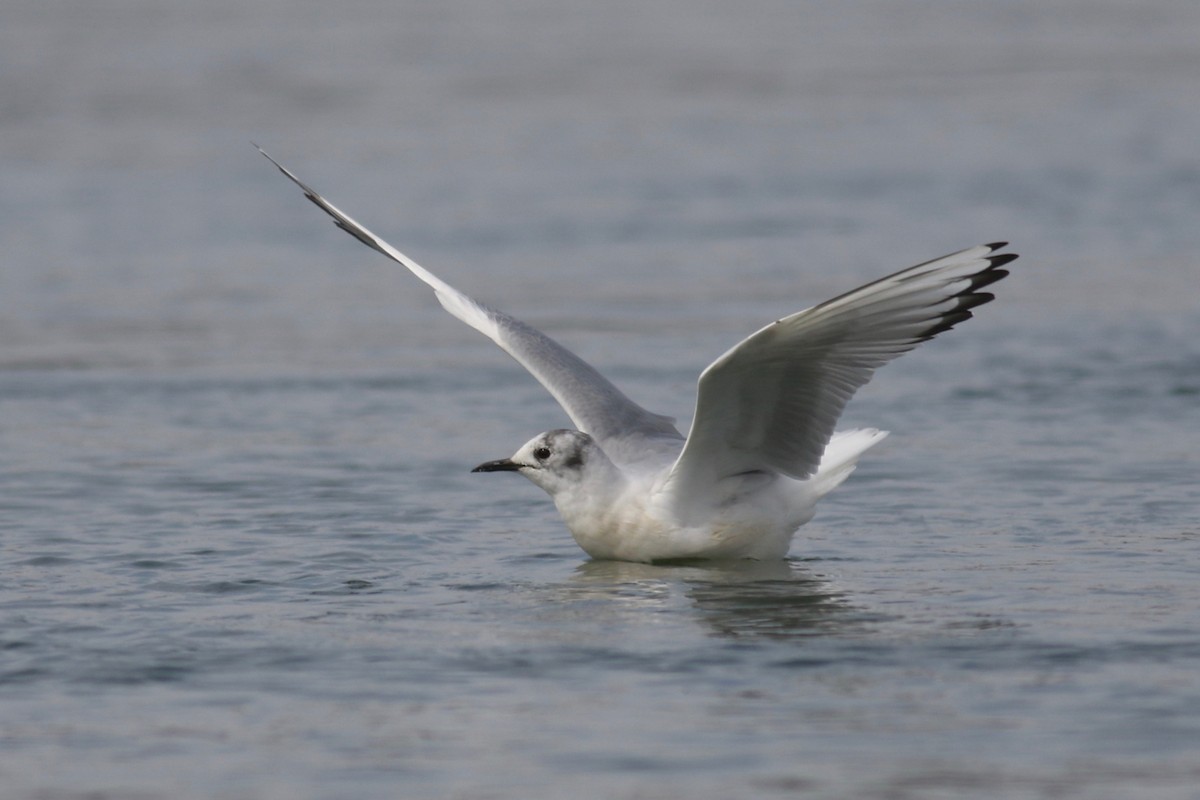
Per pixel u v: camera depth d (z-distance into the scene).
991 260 10.02
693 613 10.13
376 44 51.66
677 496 11.42
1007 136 35.75
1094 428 15.70
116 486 14.03
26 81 44.12
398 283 24.47
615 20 58.41
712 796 7.18
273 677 8.84
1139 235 26.11
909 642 9.35
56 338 20.80
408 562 11.65
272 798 7.25
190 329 21.38
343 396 17.83
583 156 34.22
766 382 10.69
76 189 31.53
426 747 7.80
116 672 8.95
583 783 7.34
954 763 7.49
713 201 29.80
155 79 44.56
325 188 31.12
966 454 14.87
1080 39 51.91
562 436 11.75
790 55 49.06
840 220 27.80
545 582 11.09
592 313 21.67
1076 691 8.41
